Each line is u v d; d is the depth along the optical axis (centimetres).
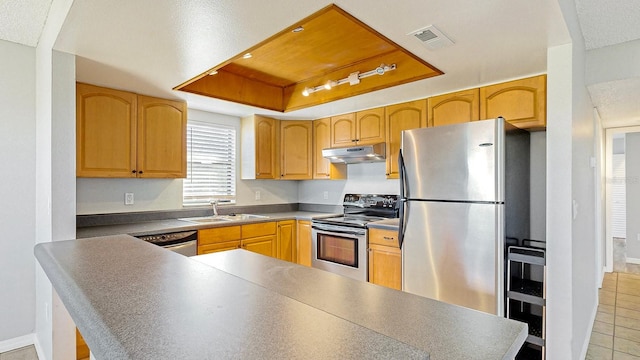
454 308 102
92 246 122
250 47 200
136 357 46
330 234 349
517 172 250
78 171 262
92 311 63
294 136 414
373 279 313
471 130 230
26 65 262
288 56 281
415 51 208
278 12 159
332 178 398
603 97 295
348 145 373
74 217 212
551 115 202
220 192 391
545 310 210
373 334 54
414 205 258
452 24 174
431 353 74
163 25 173
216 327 56
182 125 324
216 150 388
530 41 193
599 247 411
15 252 256
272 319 60
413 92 297
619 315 330
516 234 244
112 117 280
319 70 317
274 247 368
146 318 60
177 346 49
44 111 229
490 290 221
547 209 203
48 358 216
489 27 176
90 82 266
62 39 190
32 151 264
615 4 199
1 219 251
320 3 152
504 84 265
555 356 199
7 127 254
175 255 110
